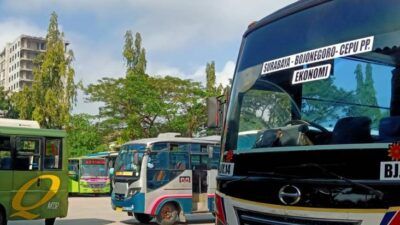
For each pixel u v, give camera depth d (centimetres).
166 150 1620
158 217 1573
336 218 343
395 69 356
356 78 379
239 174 430
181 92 4003
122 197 1603
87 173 3419
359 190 335
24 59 12212
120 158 1656
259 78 467
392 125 339
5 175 1304
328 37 409
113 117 3991
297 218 367
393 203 318
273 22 468
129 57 4547
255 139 441
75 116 4181
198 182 1680
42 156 1379
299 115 413
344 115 378
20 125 1479
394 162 323
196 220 1820
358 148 343
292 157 384
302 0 442
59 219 1812
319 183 357
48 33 3947
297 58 432
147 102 3856
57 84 3919
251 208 404
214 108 541
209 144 1728
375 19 379
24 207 1330
